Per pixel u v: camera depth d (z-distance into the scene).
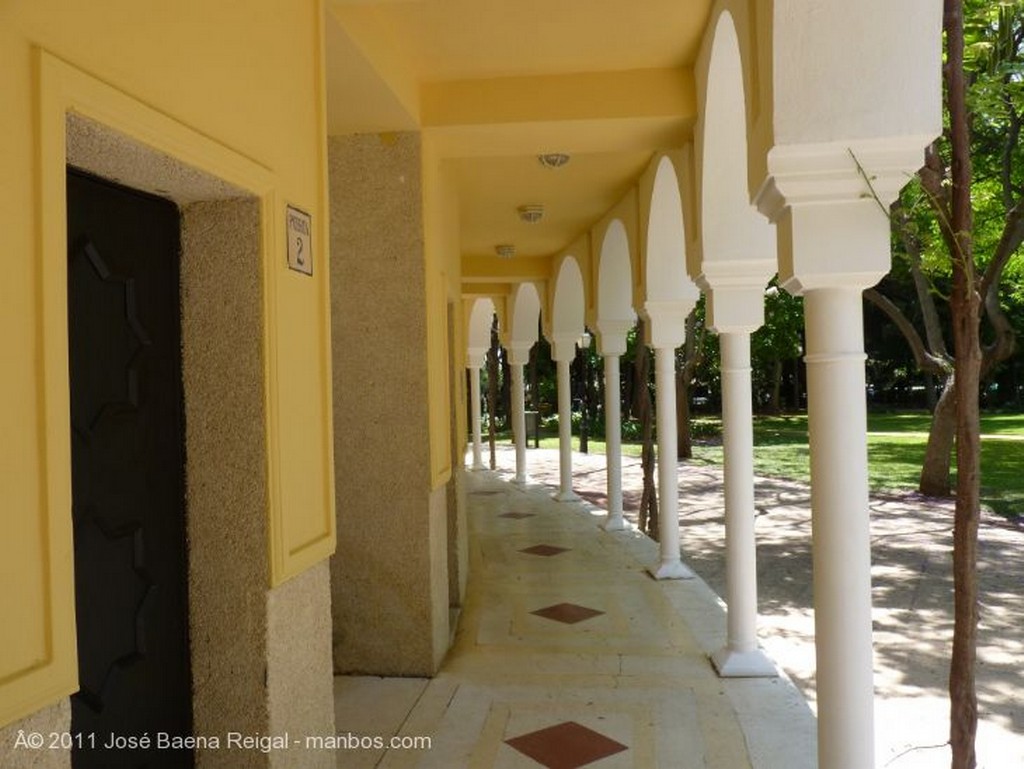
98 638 2.39
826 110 3.02
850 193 3.09
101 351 2.43
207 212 2.81
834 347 3.14
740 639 5.52
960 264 2.62
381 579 5.45
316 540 3.13
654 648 6.03
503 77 5.40
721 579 9.43
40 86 1.77
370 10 4.23
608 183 8.30
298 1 3.10
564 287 13.18
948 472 15.11
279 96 2.92
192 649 2.82
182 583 2.79
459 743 4.44
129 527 2.53
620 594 7.54
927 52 2.99
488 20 4.62
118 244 2.53
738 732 4.57
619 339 10.70
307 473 3.08
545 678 5.43
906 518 12.98
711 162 5.14
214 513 2.81
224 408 2.81
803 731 4.58
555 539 10.18
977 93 4.16
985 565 9.78
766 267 5.39
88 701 2.34
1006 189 11.16
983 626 7.43
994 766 4.66
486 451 25.58
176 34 2.29
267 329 2.78
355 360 5.45
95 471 2.39
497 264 13.64
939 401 15.05
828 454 3.14
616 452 10.86
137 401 2.59
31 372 1.74
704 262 5.38
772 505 14.65
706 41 4.77
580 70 5.36
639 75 5.40
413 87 5.22
